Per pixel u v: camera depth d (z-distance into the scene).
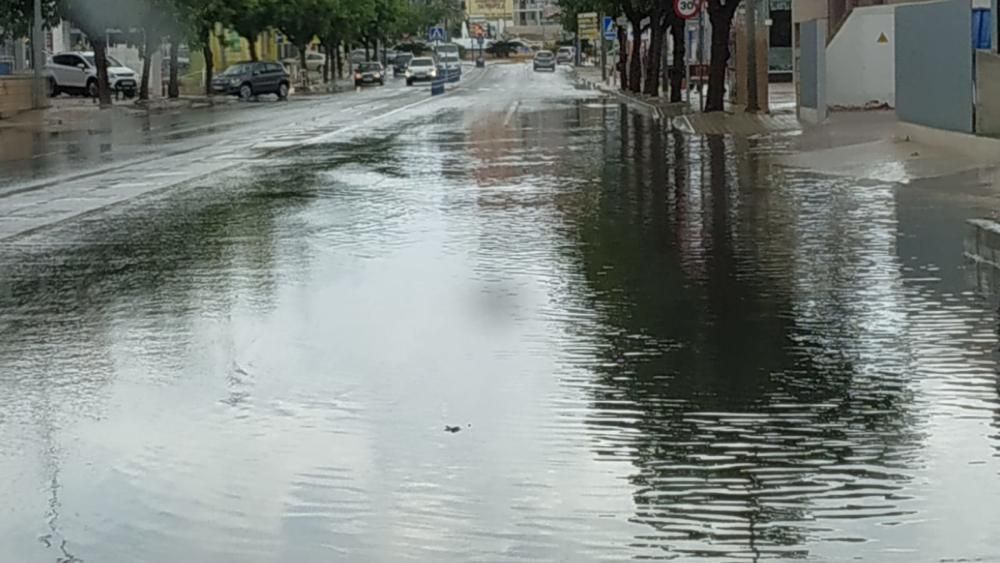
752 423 7.63
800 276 12.22
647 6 54.78
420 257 13.77
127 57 83.25
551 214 17.14
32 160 28.64
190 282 12.56
